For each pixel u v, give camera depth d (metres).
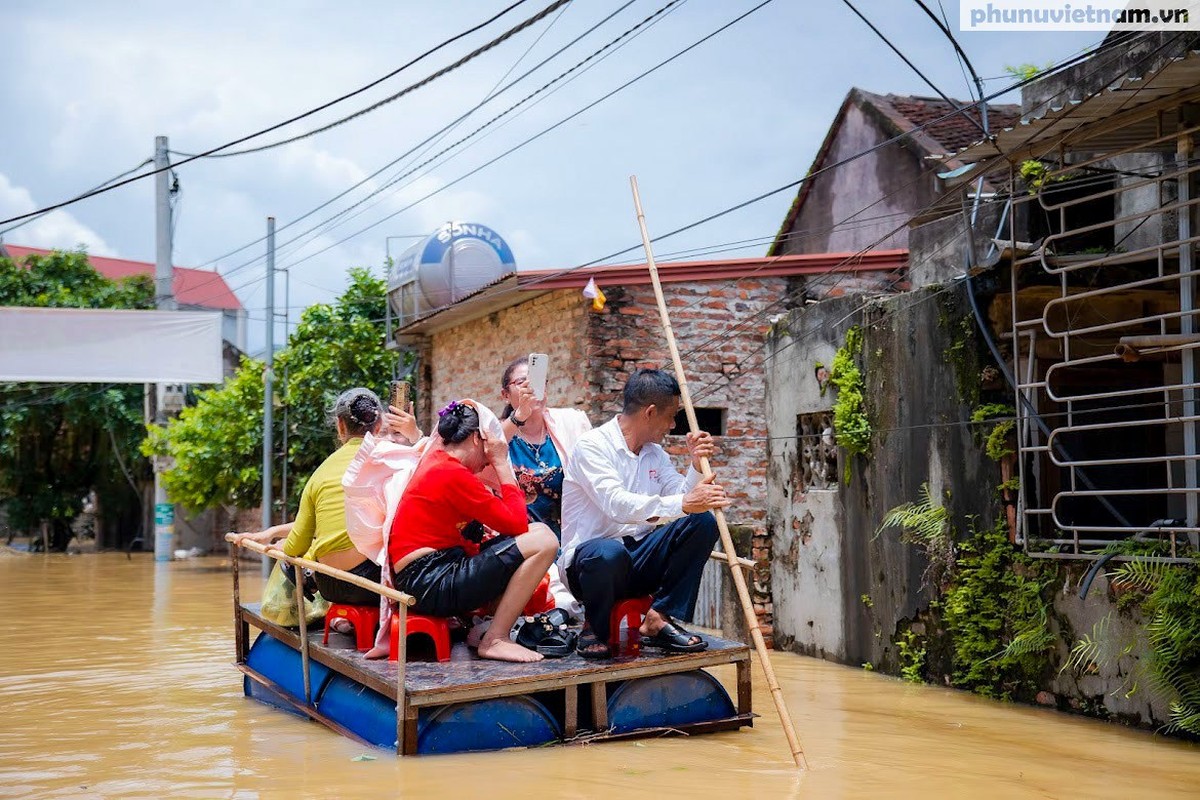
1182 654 5.91
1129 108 6.43
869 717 6.59
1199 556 5.98
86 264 27.61
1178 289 7.80
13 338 17.59
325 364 20.14
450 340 16.36
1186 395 6.52
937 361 8.01
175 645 10.40
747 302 12.78
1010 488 7.31
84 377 17.80
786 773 5.00
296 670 6.75
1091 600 6.62
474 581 5.63
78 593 16.02
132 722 6.53
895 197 15.77
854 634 8.97
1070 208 9.40
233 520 25.88
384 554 5.89
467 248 15.91
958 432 7.76
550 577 6.50
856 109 16.77
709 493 5.55
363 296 21.00
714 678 5.98
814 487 9.84
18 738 6.06
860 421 8.88
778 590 10.25
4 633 11.36
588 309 12.38
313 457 20.36
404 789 4.63
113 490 28.30
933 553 7.91
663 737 5.70
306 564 6.13
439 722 5.28
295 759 5.36
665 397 5.91
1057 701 6.87
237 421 20.58
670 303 12.55
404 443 6.43
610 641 5.80
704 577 11.12
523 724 5.43
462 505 5.75
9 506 27.17
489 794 4.54
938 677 7.90
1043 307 7.60
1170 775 5.10
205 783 4.90
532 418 6.60
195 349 18.17
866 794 4.62
